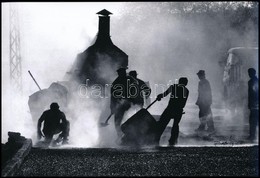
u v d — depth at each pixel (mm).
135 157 19547
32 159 18953
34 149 22016
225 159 18953
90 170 16375
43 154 20375
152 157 19578
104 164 17703
